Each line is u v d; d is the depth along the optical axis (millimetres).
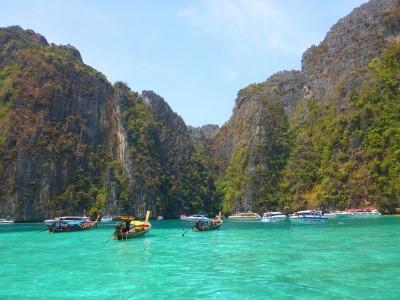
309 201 153000
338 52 198000
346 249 43875
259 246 48875
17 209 135750
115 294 25594
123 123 173625
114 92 183000
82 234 72000
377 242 50500
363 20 195375
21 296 25438
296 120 195750
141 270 33312
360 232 66750
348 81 171875
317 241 53312
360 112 155125
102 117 174750
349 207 138750
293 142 185125
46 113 153875
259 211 164375
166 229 86875
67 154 152375
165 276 30703
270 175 172750
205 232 74375
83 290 26688
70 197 146375
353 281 27750
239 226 94125
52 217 140375
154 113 194125
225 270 32750
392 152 139375
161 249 47094
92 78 177375
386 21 184000
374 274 29906
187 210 172250
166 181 171500
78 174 153250
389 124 146625
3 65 174500
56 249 48531
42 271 33375
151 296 25000
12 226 109688
